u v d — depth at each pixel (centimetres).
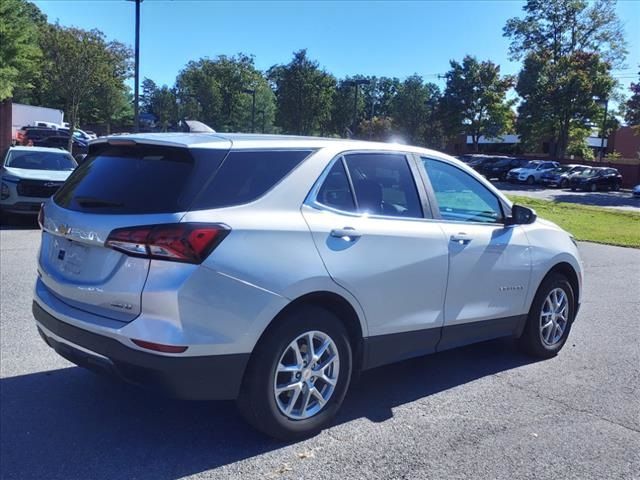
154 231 317
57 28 3519
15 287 716
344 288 370
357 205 394
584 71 4834
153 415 400
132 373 320
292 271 345
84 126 6981
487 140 6019
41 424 382
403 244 404
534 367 516
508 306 492
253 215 341
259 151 361
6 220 1263
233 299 326
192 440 366
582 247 1309
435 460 349
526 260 502
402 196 426
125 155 377
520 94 5203
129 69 3912
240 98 7381
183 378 318
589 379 489
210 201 332
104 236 331
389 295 397
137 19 2342
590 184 3991
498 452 361
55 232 372
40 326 380
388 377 484
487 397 445
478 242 459
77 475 325
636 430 396
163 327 313
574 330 639
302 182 369
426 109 6347
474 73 5684
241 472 331
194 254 315
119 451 351
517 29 5503
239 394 346
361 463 343
